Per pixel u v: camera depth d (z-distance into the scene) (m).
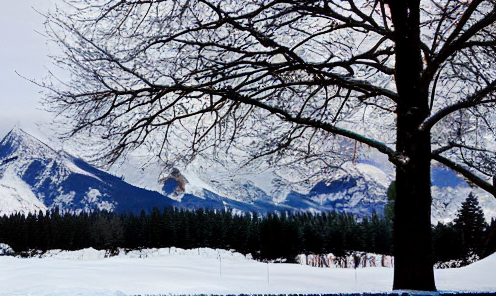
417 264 9.77
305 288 10.38
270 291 9.41
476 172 11.45
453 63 11.30
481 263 16.12
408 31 10.16
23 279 13.02
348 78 10.81
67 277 13.59
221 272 17.84
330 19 10.41
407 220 9.95
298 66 10.52
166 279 14.40
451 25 10.89
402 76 10.52
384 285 12.45
